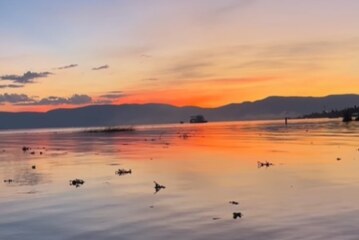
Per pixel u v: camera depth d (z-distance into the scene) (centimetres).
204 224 2083
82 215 2370
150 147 8100
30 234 2058
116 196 2897
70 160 5781
